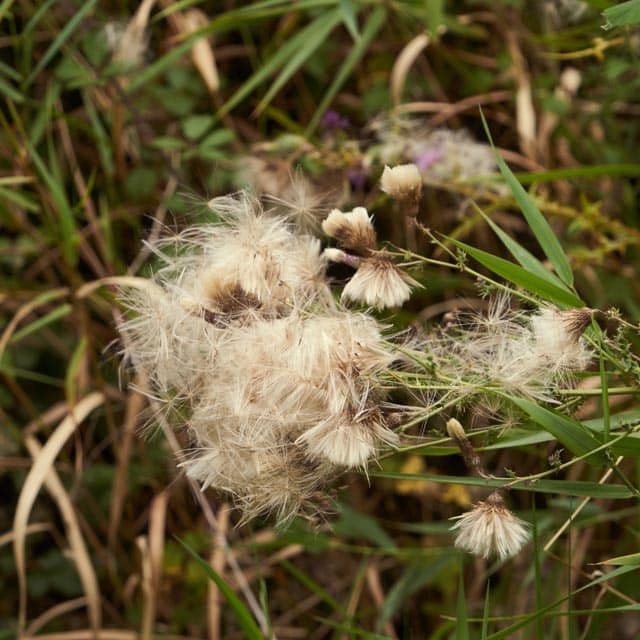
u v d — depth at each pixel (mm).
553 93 1068
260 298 736
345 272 789
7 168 1082
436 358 731
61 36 951
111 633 1016
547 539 952
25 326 1101
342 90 1137
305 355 711
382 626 991
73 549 995
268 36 1148
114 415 1087
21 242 1048
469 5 1113
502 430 729
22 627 973
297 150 984
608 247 947
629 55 958
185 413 773
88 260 1032
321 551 1076
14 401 1114
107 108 1069
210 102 1115
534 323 714
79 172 1062
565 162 1058
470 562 1040
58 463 1067
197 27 1077
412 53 1049
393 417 717
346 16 935
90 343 1009
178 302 743
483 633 744
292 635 1065
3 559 1121
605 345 724
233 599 786
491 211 1021
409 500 1074
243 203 767
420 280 980
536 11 1068
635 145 1064
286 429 718
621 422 717
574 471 960
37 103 1025
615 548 967
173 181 1032
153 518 992
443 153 973
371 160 985
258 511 736
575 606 989
